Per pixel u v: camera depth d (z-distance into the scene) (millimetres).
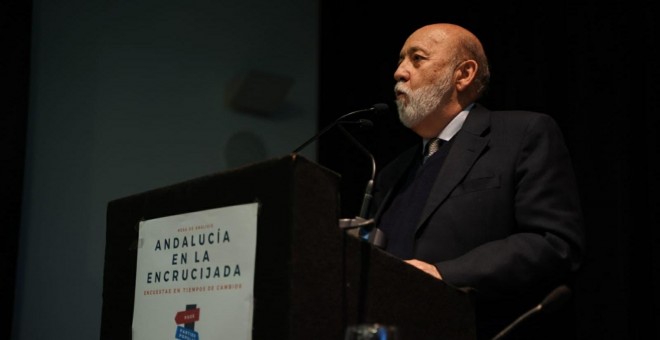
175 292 1490
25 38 3846
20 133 3754
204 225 1466
